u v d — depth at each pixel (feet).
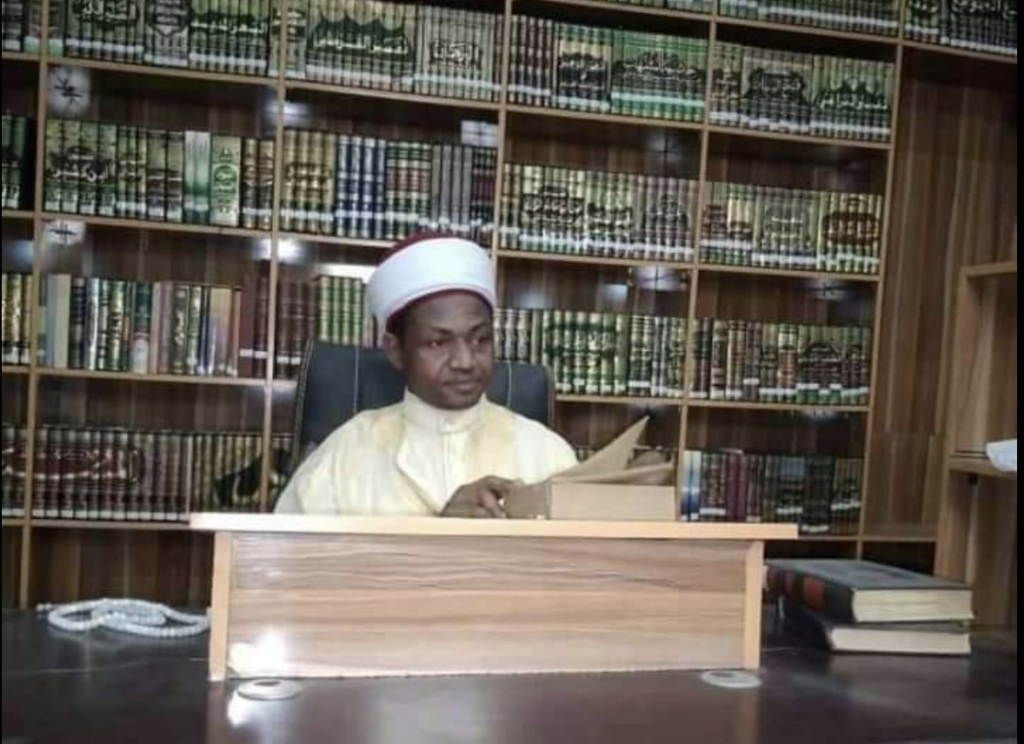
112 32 7.36
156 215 7.55
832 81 8.52
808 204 8.61
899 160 9.55
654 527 3.19
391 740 2.45
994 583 6.57
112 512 7.63
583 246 8.19
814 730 2.71
